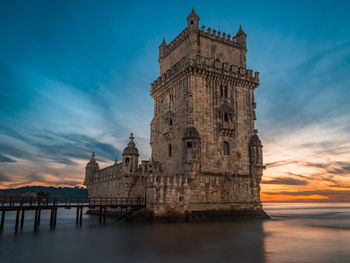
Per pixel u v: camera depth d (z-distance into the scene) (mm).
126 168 52188
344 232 37156
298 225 45344
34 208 38906
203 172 42312
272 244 26859
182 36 50438
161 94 52625
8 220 55656
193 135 41938
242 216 44094
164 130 47875
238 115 47969
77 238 30062
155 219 39031
